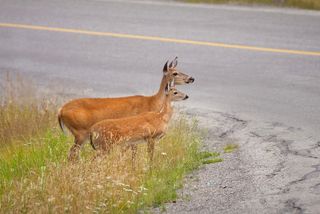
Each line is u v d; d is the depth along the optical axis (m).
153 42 62.44
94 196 32.59
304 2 72.44
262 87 51.97
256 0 73.69
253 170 36.53
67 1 76.00
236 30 64.75
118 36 64.31
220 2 73.88
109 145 36.56
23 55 61.16
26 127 43.88
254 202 32.62
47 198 32.41
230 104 48.81
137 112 39.62
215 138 42.75
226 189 34.47
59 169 34.69
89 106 38.59
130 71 56.28
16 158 39.28
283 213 31.30
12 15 71.44
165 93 39.22
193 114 46.97
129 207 32.81
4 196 33.06
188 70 55.81
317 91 50.72
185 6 73.00
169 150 38.50
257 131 43.34
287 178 35.09
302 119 45.34
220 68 56.19
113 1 75.50
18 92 49.41
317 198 32.50
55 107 46.41
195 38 62.94
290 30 64.50
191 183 35.59
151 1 75.12
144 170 36.03
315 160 37.41
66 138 40.94
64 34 65.62
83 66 57.97
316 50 59.44
